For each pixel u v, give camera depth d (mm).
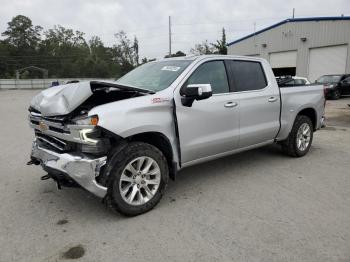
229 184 4914
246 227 3637
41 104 3943
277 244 3291
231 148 5008
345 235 3439
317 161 6055
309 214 3922
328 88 20391
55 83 4766
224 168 5652
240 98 4969
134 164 3893
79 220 3861
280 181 5027
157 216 3928
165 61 5078
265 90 5414
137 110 3828
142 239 3432
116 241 3400
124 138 3826
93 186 3582
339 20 25062
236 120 4938
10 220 3877
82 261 3074
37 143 4383
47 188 4867
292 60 28734
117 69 91375
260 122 5340
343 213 3938
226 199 4383
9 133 9484
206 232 3547
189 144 4371
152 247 3281
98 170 3605
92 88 3896
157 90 4262
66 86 3900
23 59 85812
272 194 4535
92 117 3525
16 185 5008
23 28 89812
